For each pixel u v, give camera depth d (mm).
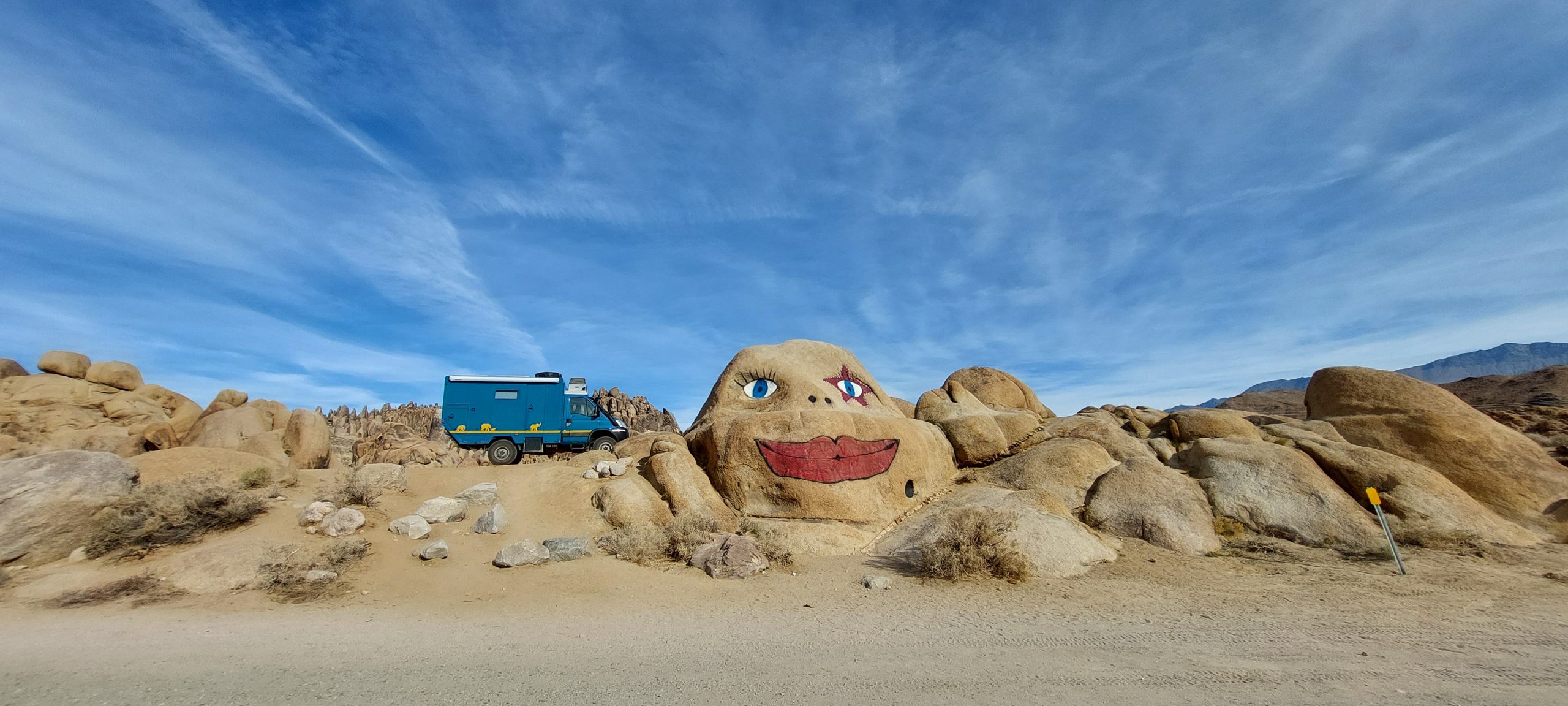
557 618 9625
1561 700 5906
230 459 15719
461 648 7930
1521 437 17250
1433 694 6094
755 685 6441
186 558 11133
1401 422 17844
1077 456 18406
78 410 23688
